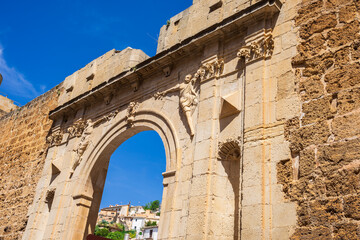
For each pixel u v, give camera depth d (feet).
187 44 45.29
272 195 30.81
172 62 48.47
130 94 53.11
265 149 33.12
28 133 73.26
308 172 29.32
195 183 37.09
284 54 36.06
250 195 31.94
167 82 48.34
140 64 51.42
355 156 27.35
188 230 35.17
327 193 27.63
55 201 54.60
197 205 35.73
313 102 31.71
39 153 66.54
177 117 44.55
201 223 34.55
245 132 35.19
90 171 53.11
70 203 52.37
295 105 32.86
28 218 58.80
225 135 37.58
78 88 65.82
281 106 33.91
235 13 41.45
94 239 35.63
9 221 63.26
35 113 74.84
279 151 32.09
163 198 40.40
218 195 35.81
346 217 26.04
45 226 55.77
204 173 36.86
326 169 28.43
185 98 44.01
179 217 37.65
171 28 53.01
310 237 27.12
